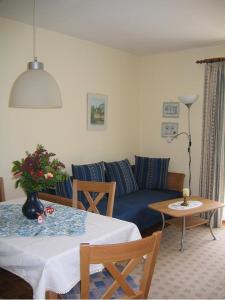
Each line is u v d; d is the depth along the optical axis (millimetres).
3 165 3127
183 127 4516
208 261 3027
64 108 3719
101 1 2600
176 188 4422
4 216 2119
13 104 1900
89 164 3883
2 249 1660
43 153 2023
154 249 1369
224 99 3969
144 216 3578
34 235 1764
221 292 2477
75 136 3898
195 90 4348
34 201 2033
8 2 2629
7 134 3139
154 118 4840
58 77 3619
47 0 2584
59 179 2088
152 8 2754
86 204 3283
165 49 4391
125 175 4164
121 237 1893
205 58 4234
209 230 3924
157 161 4457
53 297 1510
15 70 3164
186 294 2438
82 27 3354
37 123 3420
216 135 4020
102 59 4199
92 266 1640
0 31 3008
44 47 3430
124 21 3135
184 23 3182
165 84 4668
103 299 1354
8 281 2615
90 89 4059
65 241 1681
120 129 4645
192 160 4445
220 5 2664
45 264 1445
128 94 4742
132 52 4621
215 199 4078
